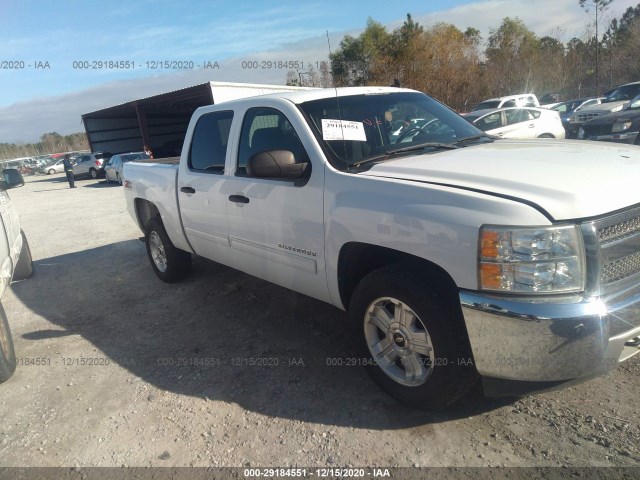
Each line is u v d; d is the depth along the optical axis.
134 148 33.00
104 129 31.03
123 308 4.99
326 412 2.94
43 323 4.85
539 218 2.21
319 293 3.33
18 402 3.40
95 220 11.07
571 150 3.06
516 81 36.28
